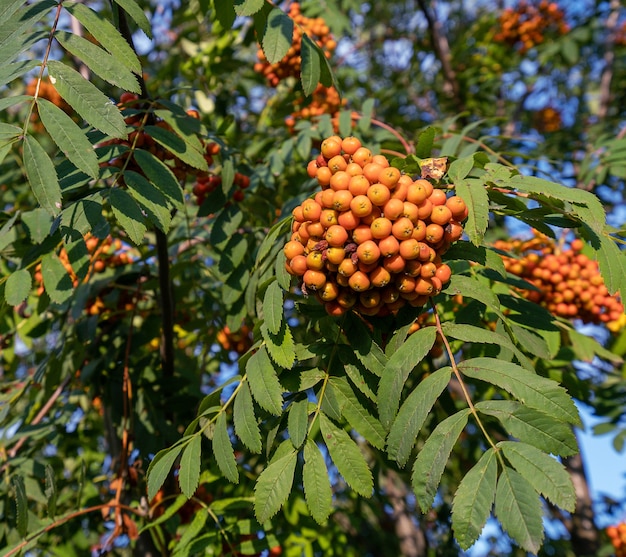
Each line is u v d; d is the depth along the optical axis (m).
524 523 1.36
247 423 1.81
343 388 1.89
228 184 2.79
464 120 5.72
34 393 3.37
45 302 2.73
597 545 4.78
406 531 5.23
